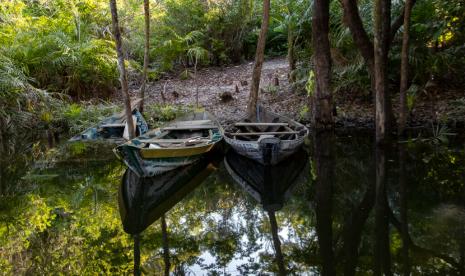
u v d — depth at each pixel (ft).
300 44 39.50
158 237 18.57
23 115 34.78
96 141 32.35
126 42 49.98
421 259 15.24
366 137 29.40
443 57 31.53
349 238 17.71
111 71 41.96
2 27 40.24
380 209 19.90
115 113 34.50
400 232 17.53
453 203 19.35
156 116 35.58
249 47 58.54
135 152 21.86
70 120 35.35
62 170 27.27
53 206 22.34
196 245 17.66
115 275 15.20
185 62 54.60
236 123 29.19
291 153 25.44
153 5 53.11
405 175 22.88
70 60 38.83
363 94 34.86
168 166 23.26
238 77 48.19
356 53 33.42
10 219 20.85
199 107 37.11
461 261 14.89
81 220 20.48
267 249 17.10
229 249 17.28
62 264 16.21
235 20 54.90
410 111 30.40
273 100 37.86
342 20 31.96
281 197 22.79
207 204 22.17
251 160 25.81
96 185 24.90
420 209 19.22
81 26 42.93
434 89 33.40
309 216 20.22
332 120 30.09
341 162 26.21
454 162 24.07
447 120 29.25
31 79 36.73
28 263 16.38
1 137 32.68
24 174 26.81
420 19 31.32
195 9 53.62
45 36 39.37
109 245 17.83
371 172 24.54
